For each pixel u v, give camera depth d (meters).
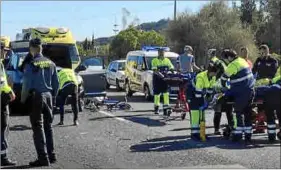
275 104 10.68
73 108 13.10
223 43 44.22
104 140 10.88
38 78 8.23
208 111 16.77
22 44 16.08
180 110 14.35
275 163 8.77
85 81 16.86
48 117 8.46
